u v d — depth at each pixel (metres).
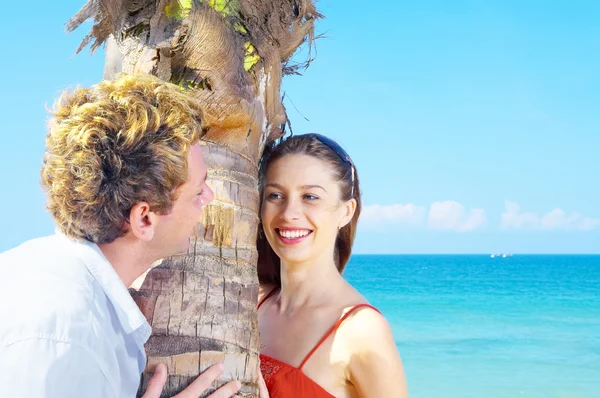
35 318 1.43
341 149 2.80
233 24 2.24
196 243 2.02
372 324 2.46
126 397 1.72
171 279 1.96
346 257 3.02
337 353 2.49
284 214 2.69
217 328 1.96
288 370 2.51
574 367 17.45
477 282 56.75
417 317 31.00
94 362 1.50
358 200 2.93
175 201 1.74
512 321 29.06
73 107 1.70
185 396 1.82
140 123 1.65
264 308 2.89
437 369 17.27
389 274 71.50
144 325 1.71
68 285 1.55
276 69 2.42
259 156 2.46
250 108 2.19
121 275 1.78
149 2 2.19
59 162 1.65
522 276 66.94
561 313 32.50
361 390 2.46
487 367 17.55
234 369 1.97
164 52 2.11
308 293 2.72
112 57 2.33
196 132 1.77
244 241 2.14
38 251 1.65
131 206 1.67
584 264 108.81
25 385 1.36
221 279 2.02
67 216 1.66
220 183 2.11
